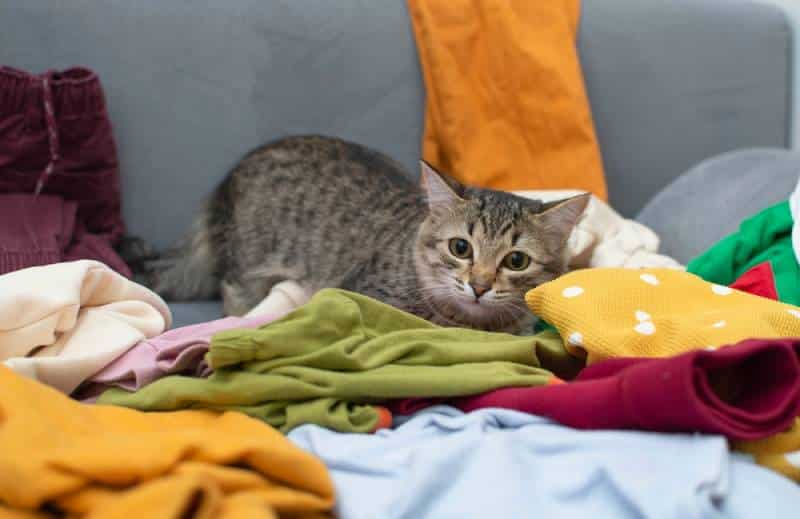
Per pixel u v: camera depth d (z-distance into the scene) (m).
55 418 0.94
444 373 1.09
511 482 0.88
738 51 2.51
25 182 1.85
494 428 1.03
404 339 1.19
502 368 1.14
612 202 2.47
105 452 0.82
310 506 0.86
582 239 1.87
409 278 1.69
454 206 1.65
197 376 1.19
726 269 1.57
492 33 2.20
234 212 1.98
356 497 0.89
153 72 2.04
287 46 2.13
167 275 1.97
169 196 2.09
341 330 1.18
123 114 2.03
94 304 1.32
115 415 1.05
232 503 0.80
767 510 0.85
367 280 1.73
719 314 1.21
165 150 2.07
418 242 1.71
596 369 1.09
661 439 0.93
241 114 2.12
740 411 0.92
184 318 1.86
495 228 1.60
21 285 1.18
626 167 2.46
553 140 2.24
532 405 1.04
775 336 1.15
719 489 0.84
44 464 0.80
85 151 1.89
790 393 0.94
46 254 1.72
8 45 1.92
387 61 2.22
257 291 1.94
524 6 2.23
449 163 2.27
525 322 1.67
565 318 1.23
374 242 1.81
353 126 2.23
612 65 2.40
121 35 2.01
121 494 0.81
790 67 2.59
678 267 1.79
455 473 0.90
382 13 2.21
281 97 2.15
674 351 1.14
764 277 1.44
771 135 2.59
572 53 2.26
